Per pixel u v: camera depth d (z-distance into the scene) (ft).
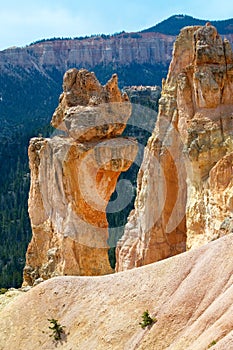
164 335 165.48
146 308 178.29
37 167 287.48
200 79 244.22
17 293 251.39
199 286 172.35
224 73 245.65
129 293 187.11
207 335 147.33
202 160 237.04
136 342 169.27
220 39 251.19
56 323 191.72
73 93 274.77
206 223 229.66
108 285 195.00
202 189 235.40
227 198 217.56
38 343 191.52
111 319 182.50
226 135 237.66
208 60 246.27
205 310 164.66
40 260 288.10
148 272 189.06
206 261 177.47
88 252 262.26
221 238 183.93
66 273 260.83
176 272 182.39
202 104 246.06
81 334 185.06
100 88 273.54
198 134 240.53
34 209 288.30
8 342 197.47
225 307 155.22
